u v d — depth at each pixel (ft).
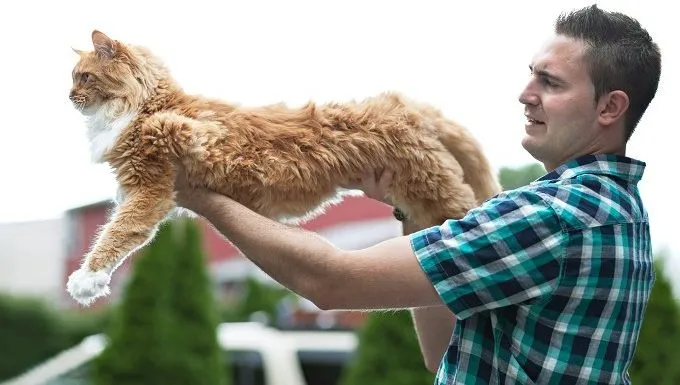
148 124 9.10
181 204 9.09
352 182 9.59
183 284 26.32
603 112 6.88
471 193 9.85
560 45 6.98
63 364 27.17
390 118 9.59
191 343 25.81
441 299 6.72
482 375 6.82
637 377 21.08
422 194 9.65
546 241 6.47
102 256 8.75
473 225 6.63
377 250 6.89
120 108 9.56
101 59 9.96
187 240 26.91
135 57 9.80
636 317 6.94
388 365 22.75
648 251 7.14
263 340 25.81
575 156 7.02
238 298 58.29
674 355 21.18
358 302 6.94
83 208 66.13
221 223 7.88
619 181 6.91
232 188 9.03
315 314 37.27
